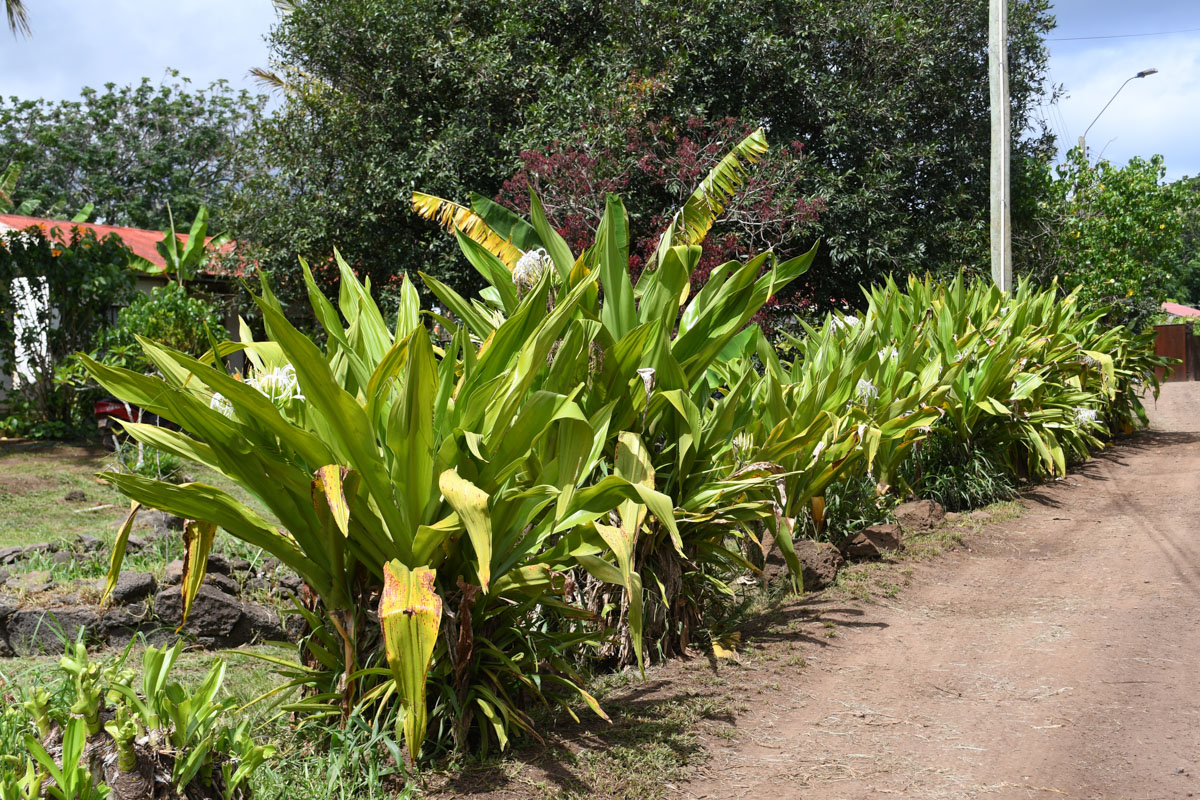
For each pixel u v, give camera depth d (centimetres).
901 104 1534
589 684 443
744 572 641
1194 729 388
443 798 323
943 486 884
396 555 347
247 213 1584
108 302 1407
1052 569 681
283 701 391
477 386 367
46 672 409
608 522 448
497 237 594
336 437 326
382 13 1478
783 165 1327
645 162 1309
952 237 1558
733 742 383
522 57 1507
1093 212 1702
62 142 3225
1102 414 1298
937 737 390
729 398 495
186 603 360
